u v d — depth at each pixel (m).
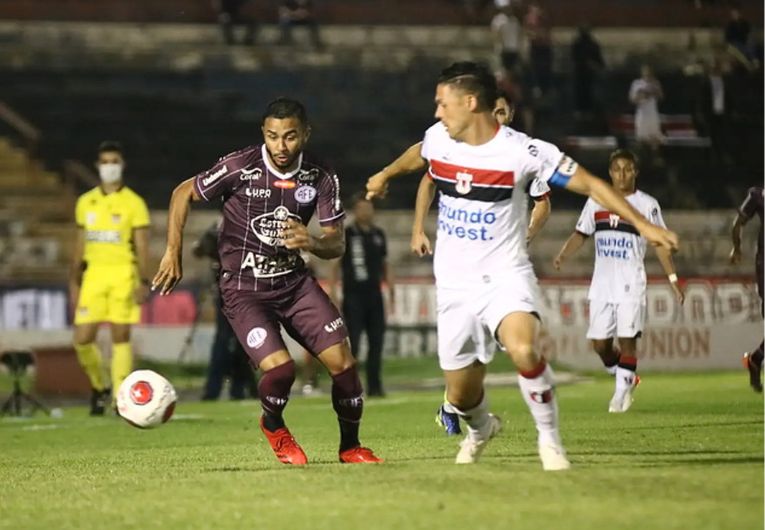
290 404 42.88
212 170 19.83
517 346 16.64
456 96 16.98
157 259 72.56
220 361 48.28
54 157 80.62
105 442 29.62
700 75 90.00
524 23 86.81
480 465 18.00
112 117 84.06
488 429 18.61
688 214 78.00
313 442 26.53
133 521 14.33
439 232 17.62
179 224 19.91
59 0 90.31
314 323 19.91
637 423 28.75
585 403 37.84
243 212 19.84
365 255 45.66
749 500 14.14
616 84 90.81
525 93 82.25
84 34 89.25
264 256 19.89
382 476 16.91
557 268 35.91
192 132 84.19
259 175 19.77
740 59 87.88
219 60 88.62
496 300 17.02
